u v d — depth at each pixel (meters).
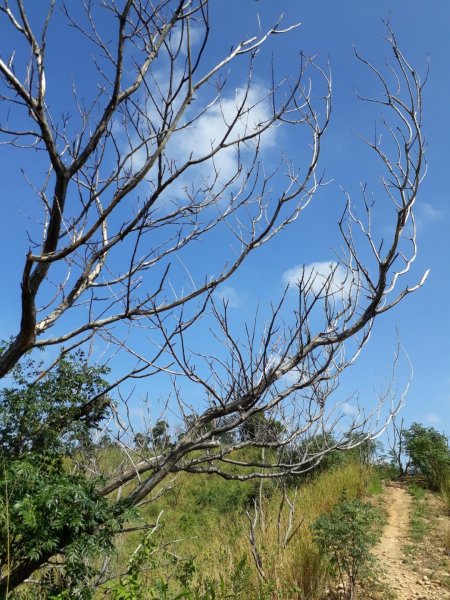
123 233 3.42
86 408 5.95
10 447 5.44
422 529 12.12
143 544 5.08
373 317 4.55
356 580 8.47
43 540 4.54
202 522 13.72
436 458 17.19
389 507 14.31
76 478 5.07
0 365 3.55
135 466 5.13
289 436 5.07
